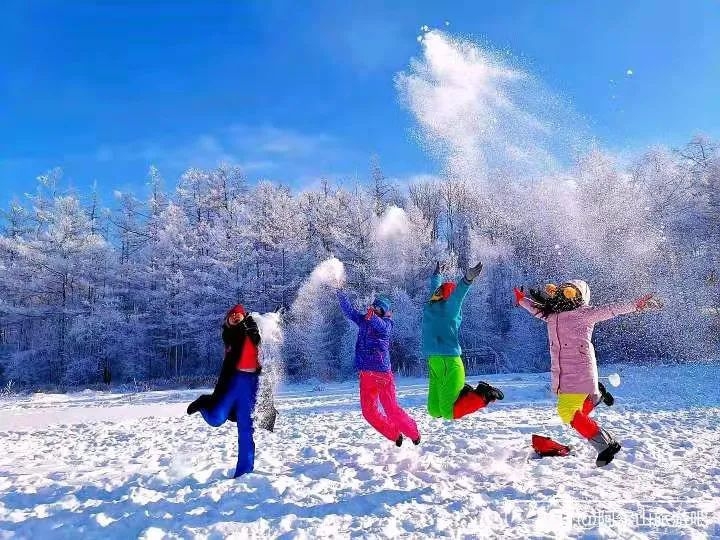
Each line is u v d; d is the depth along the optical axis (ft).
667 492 13.97
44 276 136.15
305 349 110.83
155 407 50.42
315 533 11.41
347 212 131.23
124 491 15.94
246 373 17.92
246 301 128.67
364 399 18.81
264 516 13.00
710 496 13.39
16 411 53.31
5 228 160.04
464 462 18.15
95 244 141.38
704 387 47.60
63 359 130.72
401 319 114.01
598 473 16.11
